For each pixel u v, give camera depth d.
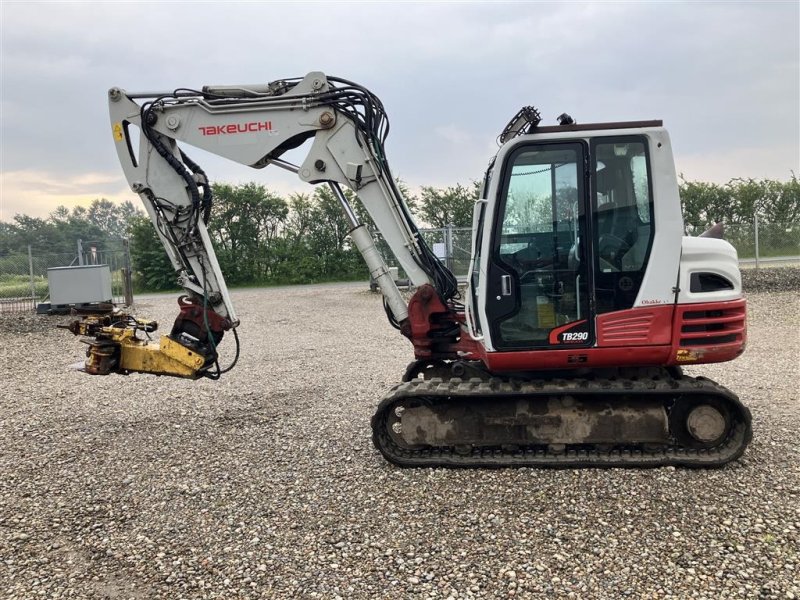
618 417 4.62
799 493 4.03
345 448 5.20
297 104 5.21
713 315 4.46
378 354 9.80
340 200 5.43
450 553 3.45
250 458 5.03
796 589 3.01
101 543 3.70
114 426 6.04
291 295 21.88
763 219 19.67
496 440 4.72
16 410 6.72
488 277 4.62
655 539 3.52
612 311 4.50
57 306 14.12
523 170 4.54
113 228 94.62
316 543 3.61
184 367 5.41
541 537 3.59
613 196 4.49
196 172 5.57
